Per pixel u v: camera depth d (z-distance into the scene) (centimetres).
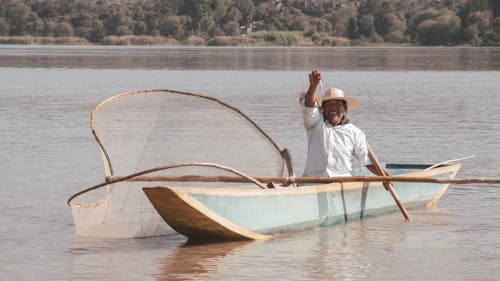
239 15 19412
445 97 3719
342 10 19238
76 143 2188
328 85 4562
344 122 1383
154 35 19062
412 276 1092
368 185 1404
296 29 19625
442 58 9356
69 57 9162
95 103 3350
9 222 1369
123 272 1112
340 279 1077
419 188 1488
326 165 1360
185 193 1181
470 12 17338
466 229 1342
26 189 1614
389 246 1238
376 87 4419
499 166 1867
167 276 1091
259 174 1515
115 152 1501
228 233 1247
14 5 19500
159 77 5356
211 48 15875
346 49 15125
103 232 1295
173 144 1727
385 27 18500
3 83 4597
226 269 1122
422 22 17750
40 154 2011
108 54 10594
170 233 1312
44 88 4216
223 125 1962
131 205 1346
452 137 2325
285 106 3209
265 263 1149
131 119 1639
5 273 1104
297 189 1309
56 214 1427
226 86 4466
